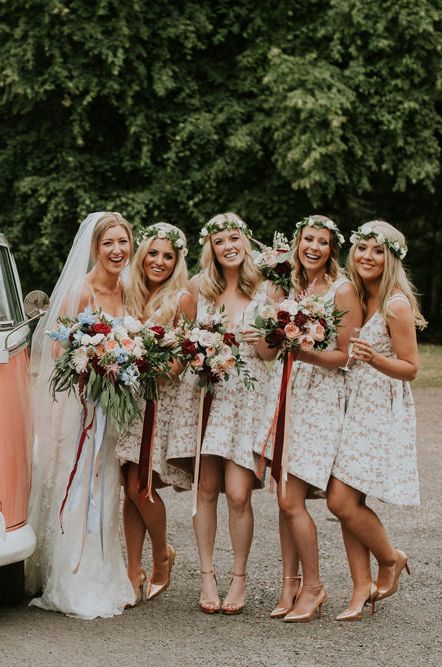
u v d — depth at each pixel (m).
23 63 16.73
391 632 4.49
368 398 4.60
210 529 4.83
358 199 21.42
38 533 4.91
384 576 4.79
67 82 16.34
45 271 18.59
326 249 4.73
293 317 4.46
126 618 4.65
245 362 4.65
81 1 16.36
